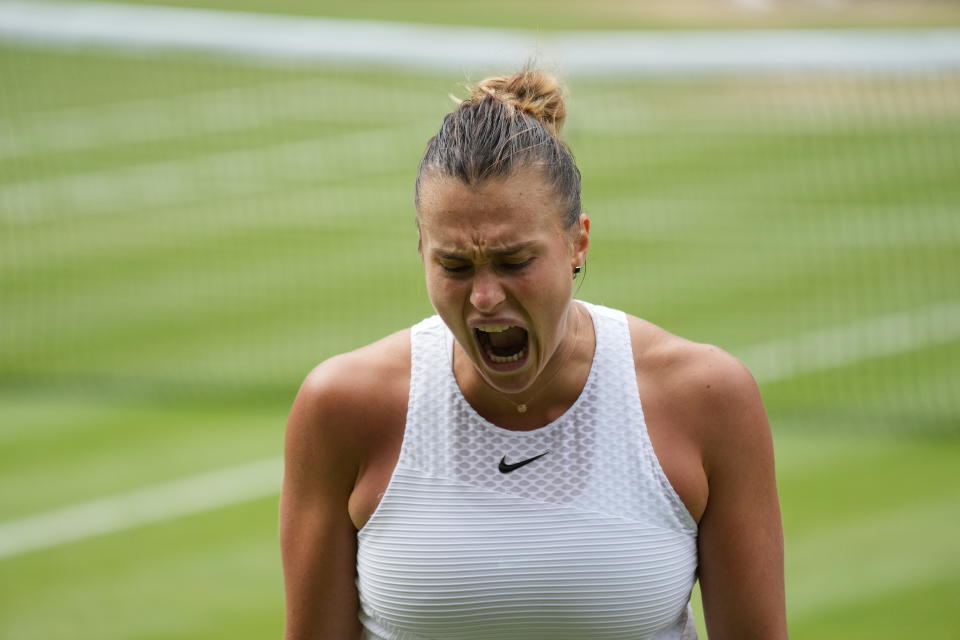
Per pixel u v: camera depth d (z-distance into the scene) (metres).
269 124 75.06
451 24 103.62
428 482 9.11
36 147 69.44
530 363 8.71
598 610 9.02
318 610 9.63
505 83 8.79
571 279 8.70
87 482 27.39
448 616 9.16
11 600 22.05
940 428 30.16
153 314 41.38
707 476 9.21
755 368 35.78
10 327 39.88
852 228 52.97
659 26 106.00
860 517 24.94
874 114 74.06
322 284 45.41
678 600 9.27
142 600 22.02
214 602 21.97
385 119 76.06
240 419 31.39
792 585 22.12
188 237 52.25
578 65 35.38
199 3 108.69
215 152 68.62
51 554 23.91
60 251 49.94
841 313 41.12
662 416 9.14
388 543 9.20
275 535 24.70
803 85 80.50
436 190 8.31
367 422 9.23
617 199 58.59
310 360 36.56
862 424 30.61
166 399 32.91
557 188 8.41
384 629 9.57
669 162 65.44
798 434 29.94
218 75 87.06
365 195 59.66
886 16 109.94
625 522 8.98
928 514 24.98
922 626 20.50
